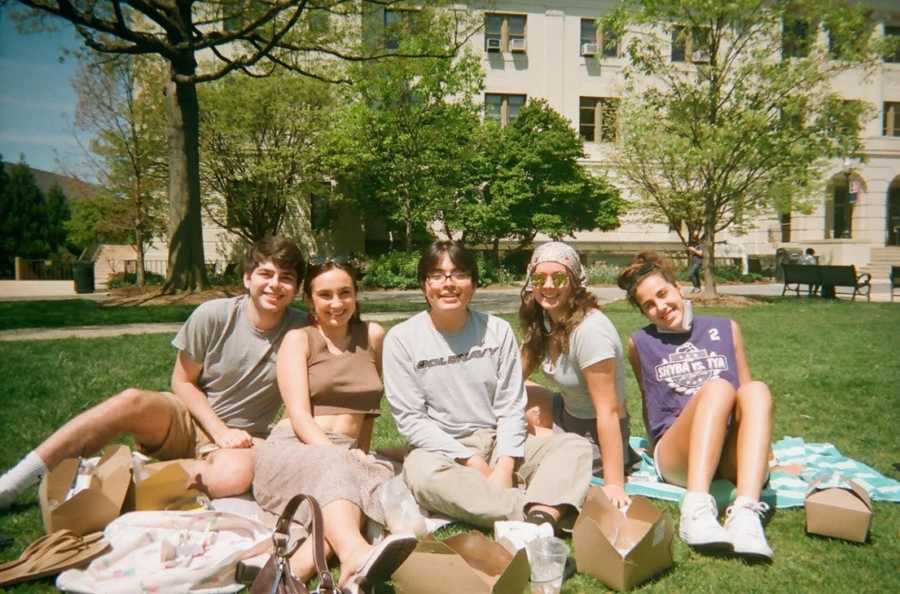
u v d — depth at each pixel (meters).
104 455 2.87
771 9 15.02
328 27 15.45
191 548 2.52
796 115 15.15
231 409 3.40
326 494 2.56
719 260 28.41
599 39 28.47
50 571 2.43
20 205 35.31
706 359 3.48
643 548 2.44
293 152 22.39
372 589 2.33
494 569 2.38
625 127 17.38
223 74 14.17
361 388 3.28
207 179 23.20
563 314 3.38
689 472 2.88
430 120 21.73
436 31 15.68
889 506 3.24
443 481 2.94
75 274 22.02
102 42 15.78
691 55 16.30
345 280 3.24
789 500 3.20
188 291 15.19
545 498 2.83
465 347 3.31
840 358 7.82
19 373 6.59
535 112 24.75
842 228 31.00
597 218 25.16
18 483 2.78
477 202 24.42
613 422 3.26
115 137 21.17
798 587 2.45
